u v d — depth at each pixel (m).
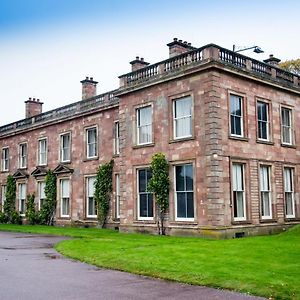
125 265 13.75
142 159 27.17
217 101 23.55
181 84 25.09
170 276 12.01
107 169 32.81
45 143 40.12
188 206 24.42
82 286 10.99
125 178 28.19
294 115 29.16
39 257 16.23
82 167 35.38
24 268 13.73
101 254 16.05
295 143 28.94
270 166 26.81
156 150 26.28
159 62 26.53
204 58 24.00
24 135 42.84
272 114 27.36
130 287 10.87
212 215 22.75
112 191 32.53
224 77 24.23
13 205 43.34
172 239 21.86
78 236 24.91
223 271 12.13
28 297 9.81
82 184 35.22
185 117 25.00
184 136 24.98
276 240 20.02
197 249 16.77
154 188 25.69
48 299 9.64
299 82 30.06
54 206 38.03
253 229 24.70
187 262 13.72
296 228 22.64
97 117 34.44
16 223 42.12
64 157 37.75
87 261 14.97
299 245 17.66
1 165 46.16
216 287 10.76
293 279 11.00
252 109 25.91
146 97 27.23
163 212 25.47
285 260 13.88
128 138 28.28
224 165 23.50
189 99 24.83
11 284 11.25
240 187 24.80
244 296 9.84
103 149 33.66
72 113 36.38
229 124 24.16
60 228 33.28
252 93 26.02
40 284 11.25
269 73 27.47
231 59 24.83
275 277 11.23
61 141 37.91
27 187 41.66
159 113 26.31
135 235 25.20
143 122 27.69
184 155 24.56
